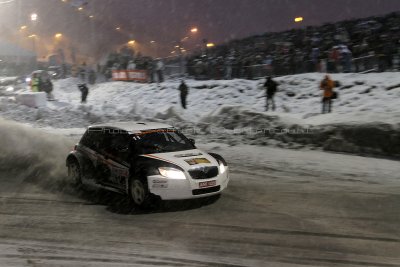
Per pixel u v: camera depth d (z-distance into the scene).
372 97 19.66
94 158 8.66
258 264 5.42
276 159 12.12
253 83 26.23
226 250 5.89
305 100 22.05
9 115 22.86
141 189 7.56
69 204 8.13
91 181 8.73
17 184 9.66
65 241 6.32
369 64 23.02
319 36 31.16
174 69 34.16
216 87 26.72
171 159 7.66
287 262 5.47
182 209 7.70
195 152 8.11
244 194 8.63
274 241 6.19
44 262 5.52
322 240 6.21
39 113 22.27
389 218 7.12
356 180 9.83
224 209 7.67
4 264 5.46
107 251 5.90
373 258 5.57
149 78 33.28
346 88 21.50
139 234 6.55
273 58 27.16
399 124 12.16
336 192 8.76
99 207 7.92
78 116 21.84
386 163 11.36
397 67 22.28
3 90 36.00
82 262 5.51
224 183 7.90
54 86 37.19
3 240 6.41
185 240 6.28
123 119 20.30
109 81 37.22
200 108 24.78
